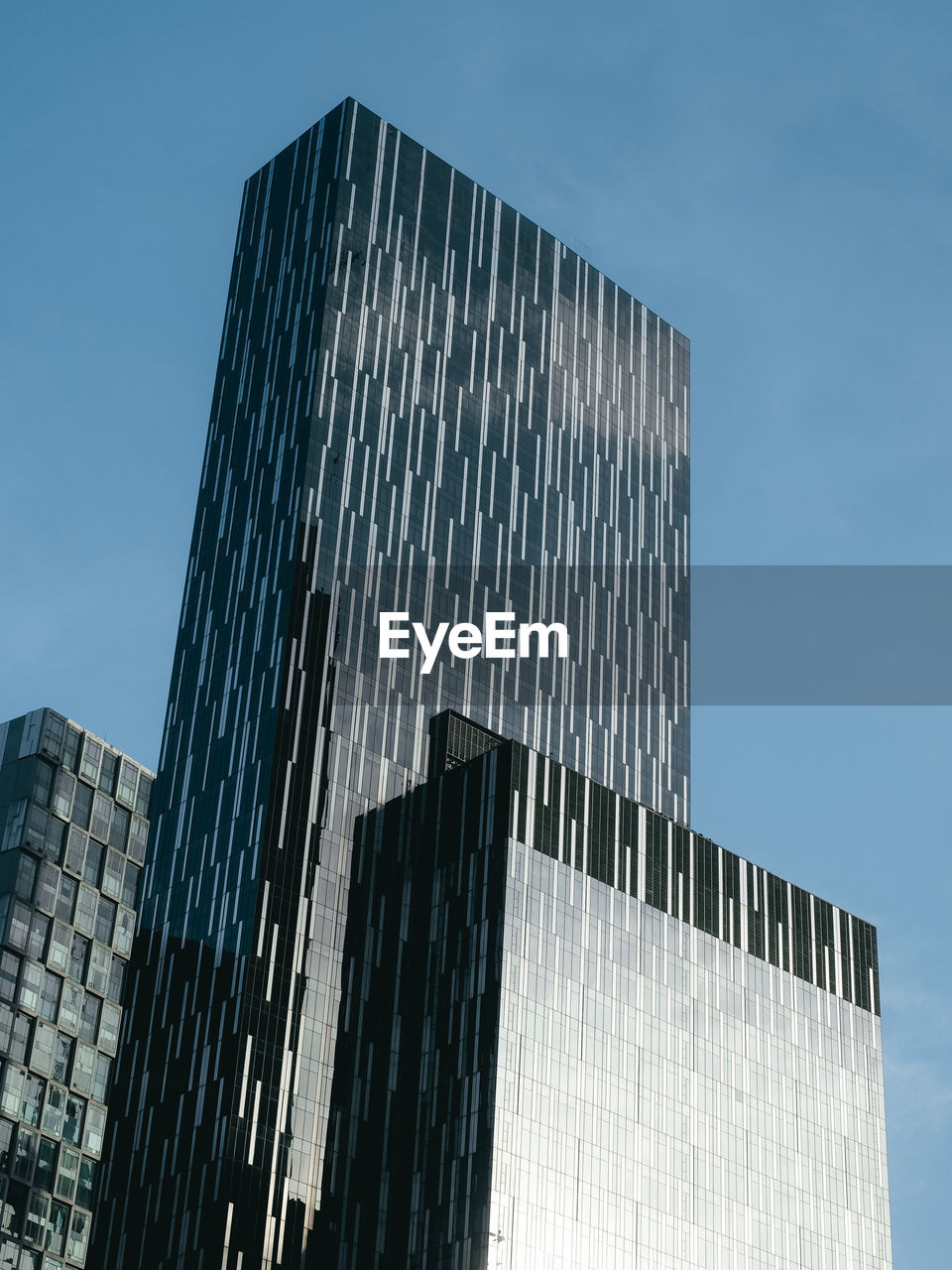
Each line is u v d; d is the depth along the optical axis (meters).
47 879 197.88
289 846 196.75
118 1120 191.88
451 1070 188.50
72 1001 195.62
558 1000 193.50
